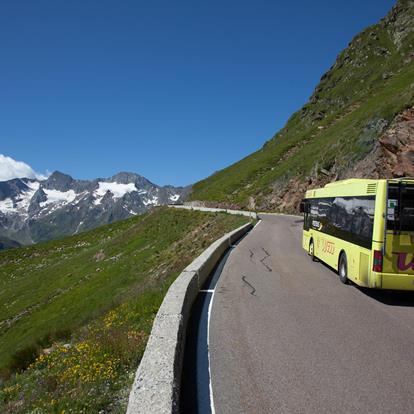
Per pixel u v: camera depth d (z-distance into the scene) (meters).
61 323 29.25
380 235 9.98
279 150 103.62
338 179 49.28
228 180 102.75
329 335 7.62
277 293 11.15
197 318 8.77
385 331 7.89
